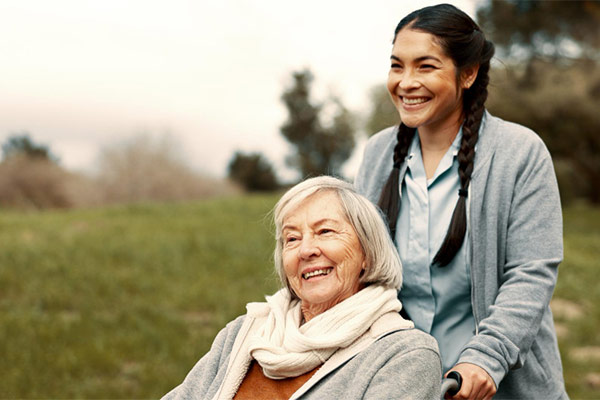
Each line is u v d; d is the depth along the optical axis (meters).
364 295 1.96
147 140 25.89
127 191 25.45
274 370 1.93
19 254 10.32
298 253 2.00
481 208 2.19
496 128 2.26
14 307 7.83
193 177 26.31
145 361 6.22
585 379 6.12
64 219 15.28
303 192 2.03
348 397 1.82
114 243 11.48
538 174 2.18
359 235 1.99
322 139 42.53
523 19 20.08
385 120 24.31
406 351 1.85
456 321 2.28
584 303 8.88
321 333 1.93
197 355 6.32
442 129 2.31
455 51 2.17
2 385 5.55
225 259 10.65
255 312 2.14
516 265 2.16
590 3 18.33
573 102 19.16
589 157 21.30
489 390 1.94
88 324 7.16
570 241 14.10
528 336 2.03
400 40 2.22
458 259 2.22
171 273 9.64
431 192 2.30
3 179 24.50
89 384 5.63
